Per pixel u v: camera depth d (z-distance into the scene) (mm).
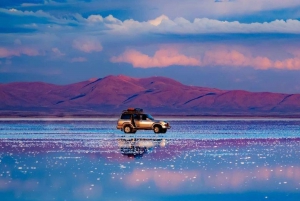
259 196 27453
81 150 53438
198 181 32094
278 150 54594
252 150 54469
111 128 108500
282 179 33000
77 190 29062
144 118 84562
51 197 27125
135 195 27656
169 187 29953
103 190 29031
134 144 61188
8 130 99562
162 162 42156
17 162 42562
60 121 167000
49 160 44000
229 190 29125
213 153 50500
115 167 38844
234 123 155000
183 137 76250
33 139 71812
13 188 29719
